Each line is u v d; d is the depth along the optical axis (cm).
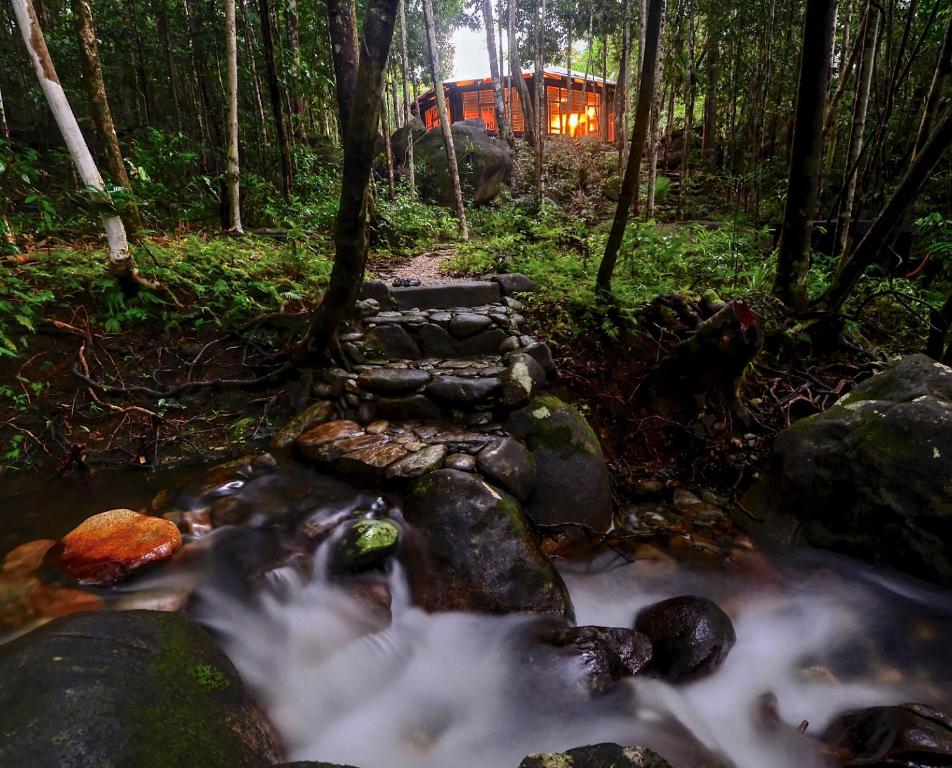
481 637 251
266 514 314
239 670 215
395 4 288
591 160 1605
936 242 504
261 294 516
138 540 269
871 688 243
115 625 182
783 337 487
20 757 124
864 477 317
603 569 325
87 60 454
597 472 362
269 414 422
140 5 874
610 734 207
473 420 383
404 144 1460
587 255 657
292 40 905
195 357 450
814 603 300
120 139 808
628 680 228
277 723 202
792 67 966
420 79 2008
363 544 281
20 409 375
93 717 138
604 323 476
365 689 229
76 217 557
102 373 419
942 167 745
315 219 700
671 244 663
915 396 328
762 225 943
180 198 711
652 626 261
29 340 412
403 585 280
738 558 338
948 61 463
